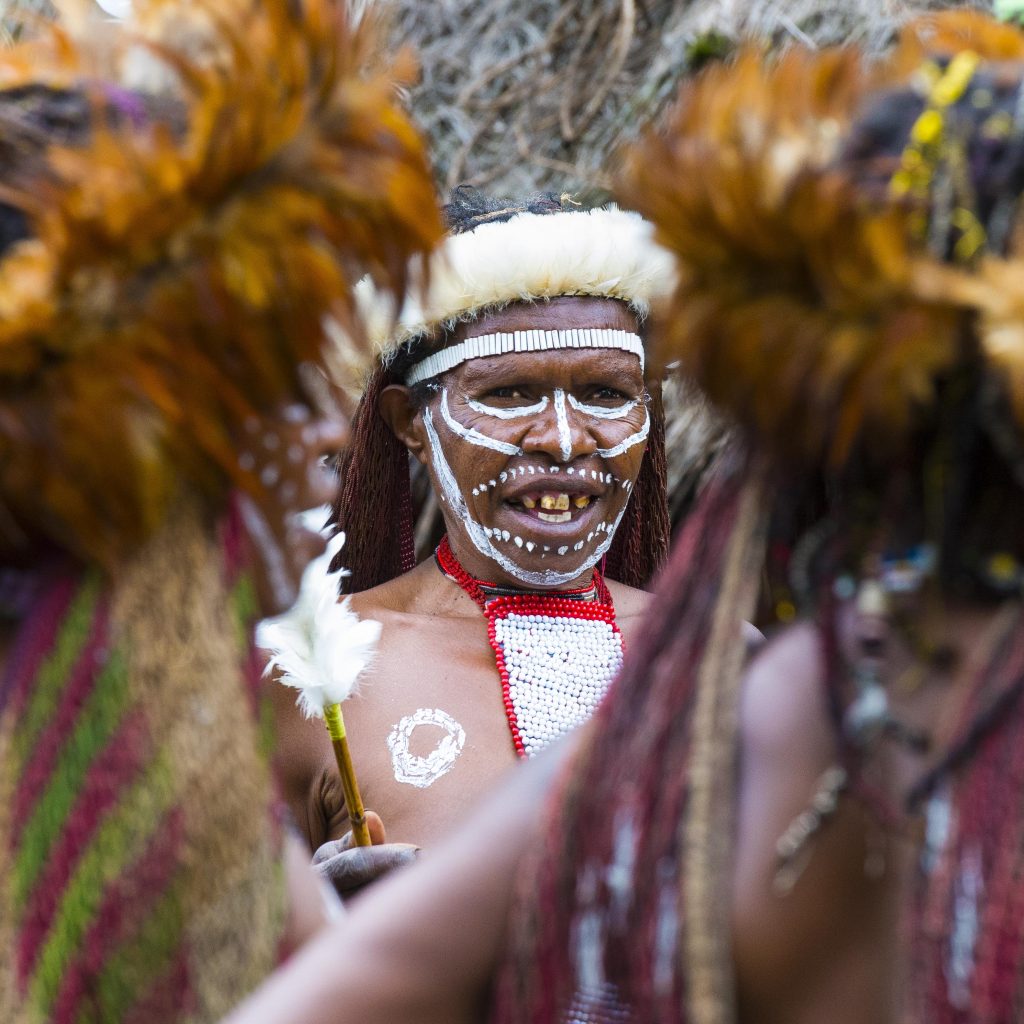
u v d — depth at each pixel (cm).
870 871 127
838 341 122
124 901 140
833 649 128
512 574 320
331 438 162
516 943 134
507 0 456
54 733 142
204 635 146
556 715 312
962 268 121
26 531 144
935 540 126
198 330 141
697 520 140
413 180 148
